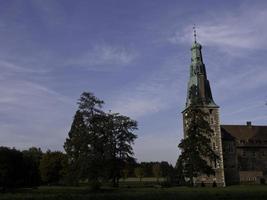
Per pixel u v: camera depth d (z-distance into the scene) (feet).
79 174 245.86
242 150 399.44
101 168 250.98
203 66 377.09
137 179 497.87
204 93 368.89
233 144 386.52
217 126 362.12
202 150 269.85
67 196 161.99
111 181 290.56
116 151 290.35
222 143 384.06
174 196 155.53
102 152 256.93
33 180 296.30
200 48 380.58
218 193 167.84
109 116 284.00
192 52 380.58
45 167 404.98
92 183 229.86
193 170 265.95
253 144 402.52
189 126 276.62
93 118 257.75
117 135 294.05
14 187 270.26
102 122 261.24
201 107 304.91
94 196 159.74
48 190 225.97
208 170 269.64
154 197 153.79
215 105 366.02
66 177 252.62
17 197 158.92
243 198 147.84
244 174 379.35
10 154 269.64
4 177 260.21
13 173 271.28
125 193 175.94
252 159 399.44
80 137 251.80
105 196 159.43
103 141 258.57
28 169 290.97
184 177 273.95
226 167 378.73
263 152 403.95
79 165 247.50
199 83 371.15
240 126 416.67
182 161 272.10
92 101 261.65
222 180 345.10
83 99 262.06
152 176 532.73
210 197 151.33
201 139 270.87
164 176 457.27
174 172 288.92
